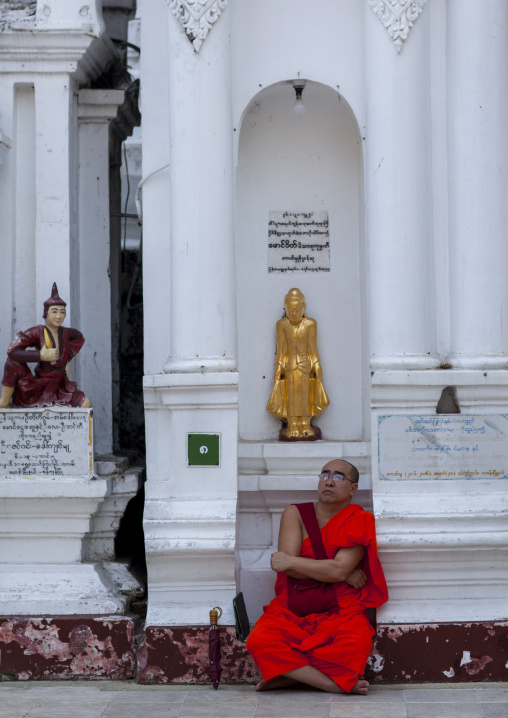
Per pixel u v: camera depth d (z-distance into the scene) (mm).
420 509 6578
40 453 6883
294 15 7129
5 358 7430
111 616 6676
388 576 6582
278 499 7262
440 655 6477
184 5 6801
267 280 7555
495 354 6785
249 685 6496
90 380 8070
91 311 8102
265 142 7566
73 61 7570
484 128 6785
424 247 6840
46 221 7527
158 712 5918
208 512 6656
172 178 6930
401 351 6773
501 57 6828
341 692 6215
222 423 6754
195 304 6805
